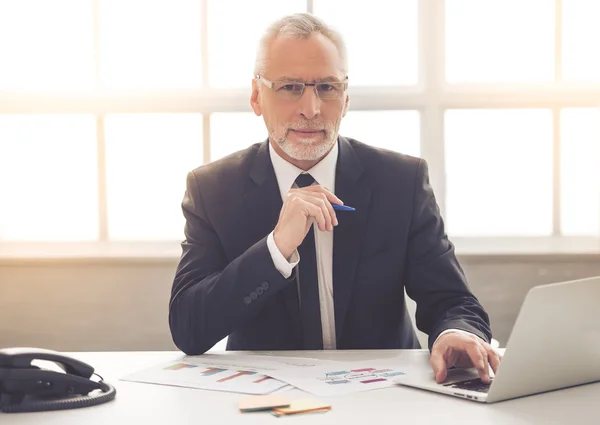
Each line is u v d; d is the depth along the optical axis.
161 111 3.32
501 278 3.14
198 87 3.37
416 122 3.37
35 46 3.38
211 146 3.38
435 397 1.25
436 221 1.95
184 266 1.87
